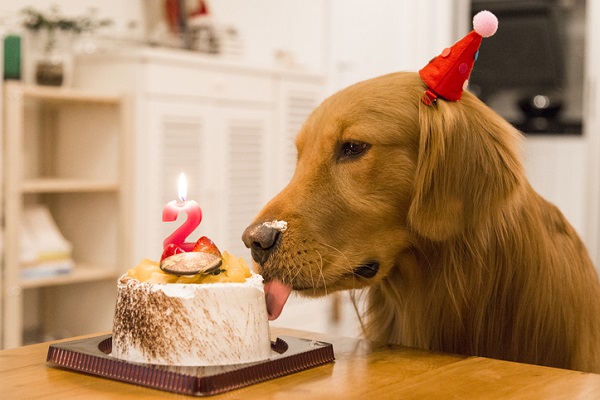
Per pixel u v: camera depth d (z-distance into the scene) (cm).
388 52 535
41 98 362
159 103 377
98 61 387
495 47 630
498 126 156
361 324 181
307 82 466
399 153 156
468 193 151
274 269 147
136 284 113
